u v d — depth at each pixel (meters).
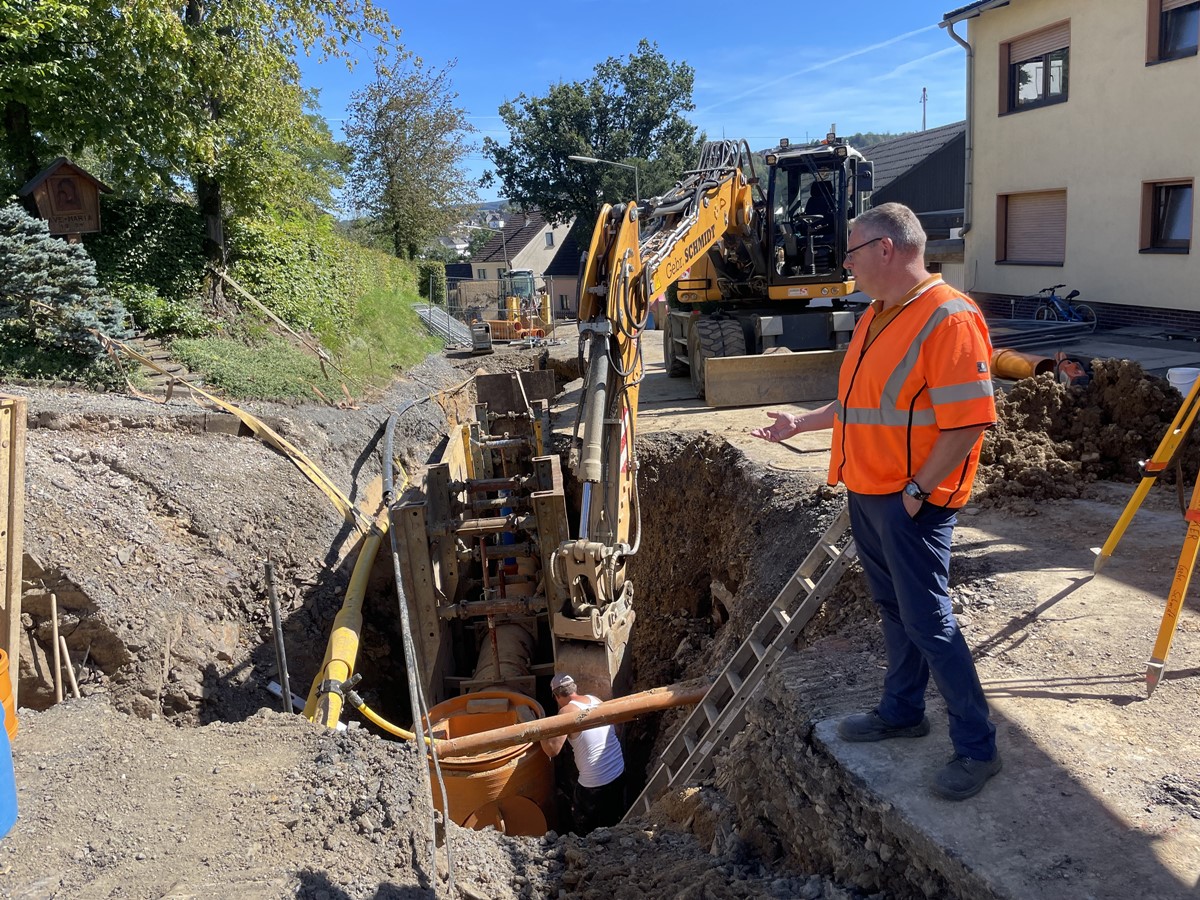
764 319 12.27
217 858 4.16
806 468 8.46
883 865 3.32
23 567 6.15
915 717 3.59
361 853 4.27
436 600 8.25
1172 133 14.20
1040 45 17.22
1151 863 2.79
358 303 19.44
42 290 10.12
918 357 2.98
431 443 14.36
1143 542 5.41
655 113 53.00
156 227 14.74
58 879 3.99
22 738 5.35
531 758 6.43
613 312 7.10
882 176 27.95
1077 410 7.03
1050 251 17.61
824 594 4.71
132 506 7.64
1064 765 3.33
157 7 12.73
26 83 12.52
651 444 10.72
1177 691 3.77
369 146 40.16
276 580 8.34
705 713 5.43
